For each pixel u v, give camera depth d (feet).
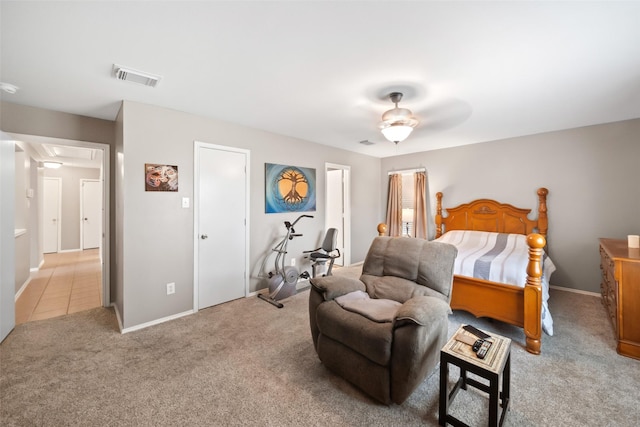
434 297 6.23
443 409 4.83
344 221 17.24
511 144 13.79
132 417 5.09
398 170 18.33
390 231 18.44
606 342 7.79
